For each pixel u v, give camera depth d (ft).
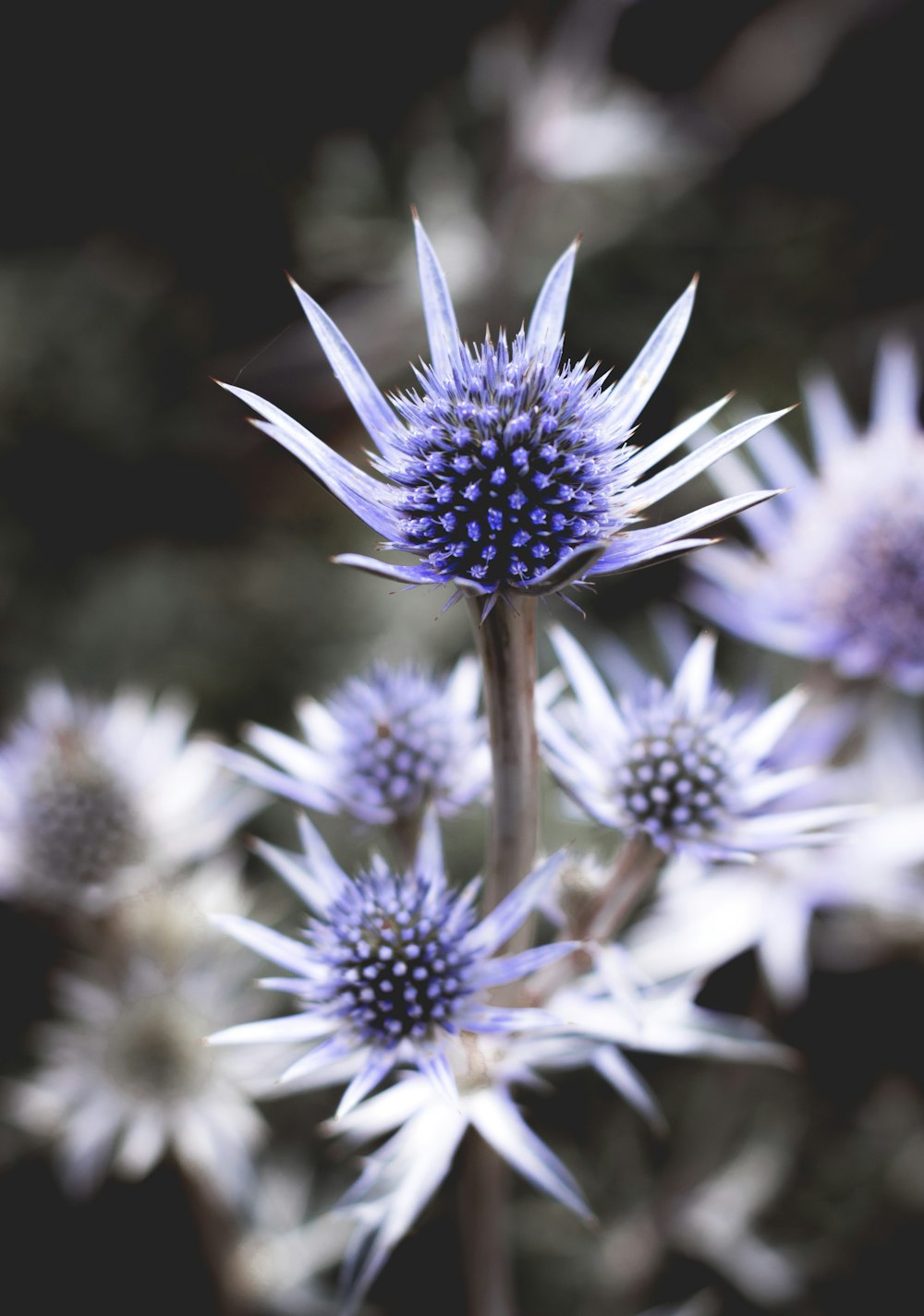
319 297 1.59
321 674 1.31
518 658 0.60
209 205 1.65
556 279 0.61
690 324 1.52
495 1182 0.77
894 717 1.06
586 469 0.59
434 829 0.67
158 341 1.53
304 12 1.70
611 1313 1.07
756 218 1.60
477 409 0.60
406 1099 0.65
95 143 1.68
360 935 0.65
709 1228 1.06
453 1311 1.05
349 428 1.48
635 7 1.79
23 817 0.89
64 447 1.49
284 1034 0.63
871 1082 1.18
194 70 1.69
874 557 0.89
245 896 0.97
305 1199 1.03
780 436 0.95
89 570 1.44
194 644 1.36
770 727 0.71
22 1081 1.15
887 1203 1.14
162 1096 0.90
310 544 1.45
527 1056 0.67
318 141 1.68
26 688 1.34
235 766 0.71
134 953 0.90
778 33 1.75
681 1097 1.16
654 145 1.43
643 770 0.67
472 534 0.58
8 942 1.23
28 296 1.51
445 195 1.52
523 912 0.63
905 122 1.69
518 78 1.46
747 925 0.89
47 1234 1.12
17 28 1.66
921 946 1.10
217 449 1.51
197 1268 1.11
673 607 1.30
